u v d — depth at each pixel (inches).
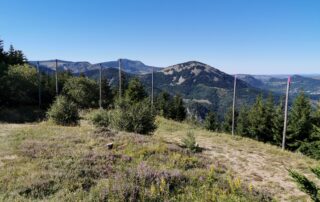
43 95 1614.2
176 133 832.3
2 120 995.3
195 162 429.7
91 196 237.8
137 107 694.5
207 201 258.1
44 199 234.7
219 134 863.1
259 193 304.7
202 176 331.6
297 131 1379.2
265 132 1716.3
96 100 1759.4
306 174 443.5
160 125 986.1
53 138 501.7
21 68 1535.4
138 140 520.7
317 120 1363.2
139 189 257.3
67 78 1969.7
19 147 417.4
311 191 173.2
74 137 516.4
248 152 592.4
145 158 417.4
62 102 799.7
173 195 264.4
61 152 392.5
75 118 800.9
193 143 561.0
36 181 268.2
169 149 479.8
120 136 546.0
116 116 686.5
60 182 276.1
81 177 295.4
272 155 579.5
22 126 705.6
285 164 506.6
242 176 417.1
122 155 405.4
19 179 276.7
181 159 423.5
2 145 434.0
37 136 518.3
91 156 381.1
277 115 1576.0
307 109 1396.4
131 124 672.4
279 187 379.2
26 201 228.4
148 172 304.3
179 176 311.0
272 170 462.0
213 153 559.2
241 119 2144.4
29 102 1489.9
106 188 253.0
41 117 1156.5
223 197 265.4
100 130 579.8
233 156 545.3
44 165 327.9
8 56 1961.1
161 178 291.1
